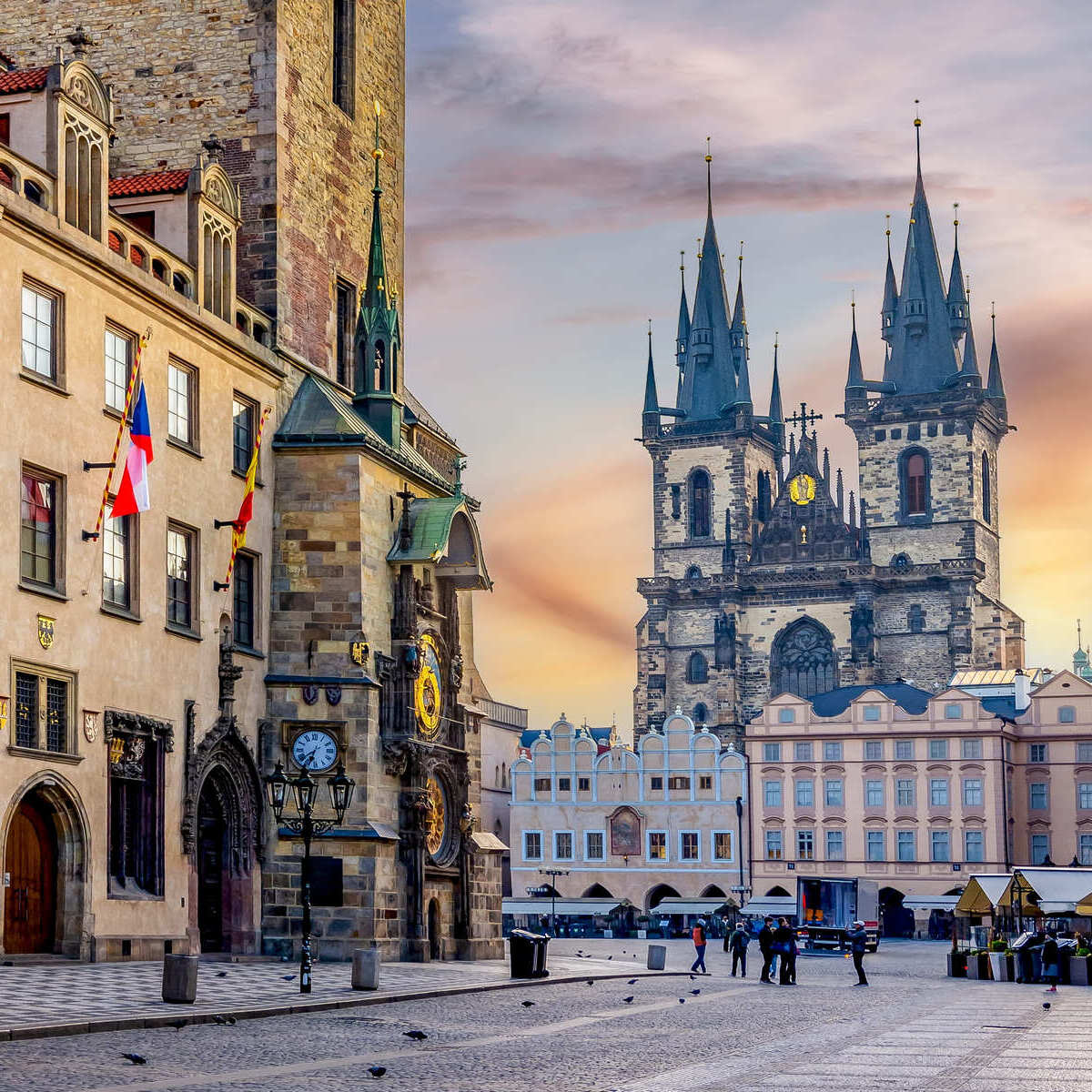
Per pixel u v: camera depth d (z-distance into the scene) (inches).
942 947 6028.5
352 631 2628.0
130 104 2839.6
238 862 2504.9
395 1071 1221.7
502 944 3083.2
